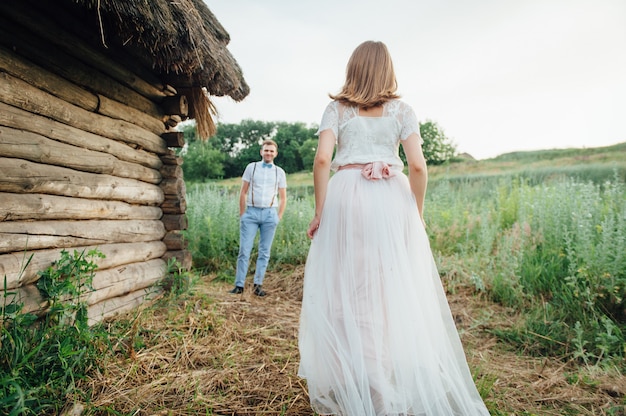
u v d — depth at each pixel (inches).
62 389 80.3
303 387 93.6
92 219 126.8
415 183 80.0
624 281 129.0
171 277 159.8
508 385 98.3
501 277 163.3
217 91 155.7
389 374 72.4
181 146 171.6
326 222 80.1
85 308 103.1
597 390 95.7
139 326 117.0
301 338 81.1
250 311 153.8
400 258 76.5
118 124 138.9
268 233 193.0
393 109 81.2
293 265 236.7
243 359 108.9
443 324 79.7
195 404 84.0
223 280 216.7
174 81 163.8
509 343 128.0
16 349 78.1
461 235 235.6
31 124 102.5
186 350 110.0
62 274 101.8
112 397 84.0
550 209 196.2
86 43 122.4
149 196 157.8
